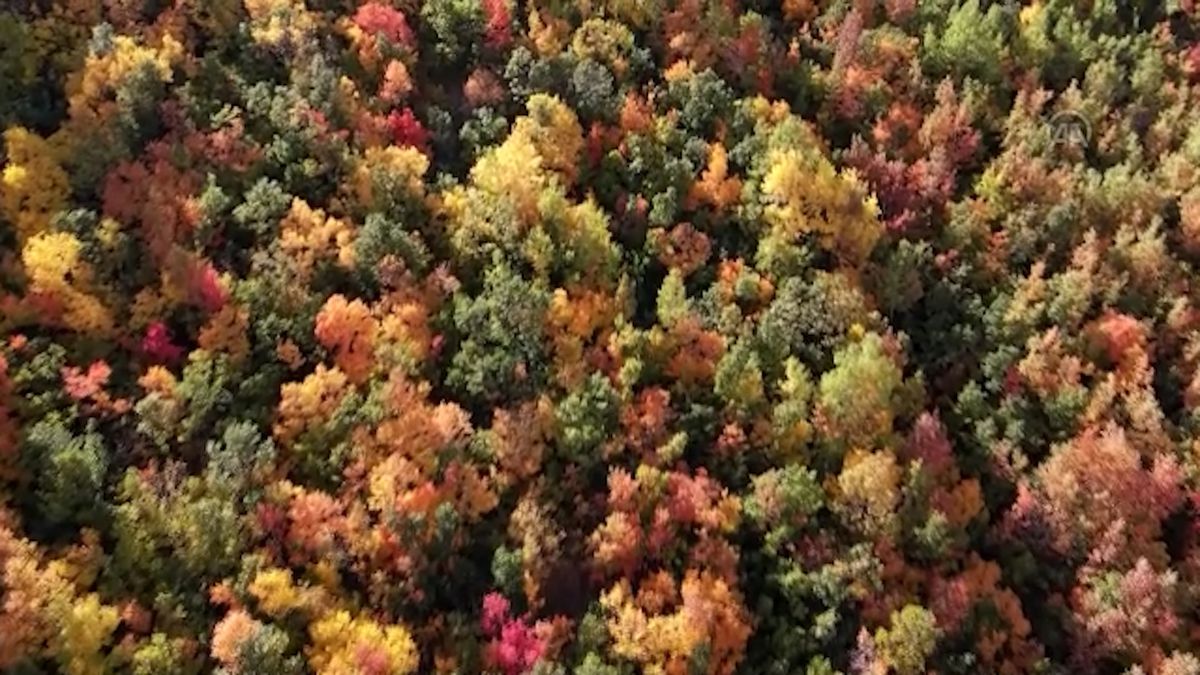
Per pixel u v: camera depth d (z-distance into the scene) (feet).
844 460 218.18
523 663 195.62
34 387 205.67
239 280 223.71
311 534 200.54
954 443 227.81
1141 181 248.32
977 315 238.07
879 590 208.03
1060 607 212.84
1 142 228.22
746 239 246.47
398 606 200.85
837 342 229.86
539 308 223.71
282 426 209.97
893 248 247.29
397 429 210.18
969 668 204.03
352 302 222.89
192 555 194.08
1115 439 218.18
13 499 196.03
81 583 189.47
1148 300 242.37
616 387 223.71
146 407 203.82
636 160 249.75
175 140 236.22
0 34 238.48
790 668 203.92
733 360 222.28
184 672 186.60
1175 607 210.18
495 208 237.66
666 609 205.46
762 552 213.87
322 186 239.50
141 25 251.19
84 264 217.15
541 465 216.95
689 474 219.00
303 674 188.75
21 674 178.29
